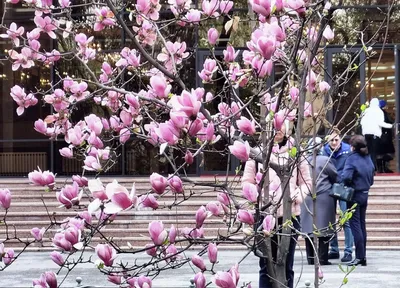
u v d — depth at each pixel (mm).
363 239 11148
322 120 4148
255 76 3805
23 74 20188
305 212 10273
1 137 20641
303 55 4488
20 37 6168
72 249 3395
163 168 19406
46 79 19953
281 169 3820
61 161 20234
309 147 4254
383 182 17625
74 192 3574
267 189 3855
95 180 2965
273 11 3537
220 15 4430
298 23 4391
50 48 18828
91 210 2914
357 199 10906
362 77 18844
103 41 18812
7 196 3766
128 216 15352
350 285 9117
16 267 11992
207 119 3844
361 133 18094
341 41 19172
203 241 3648
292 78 4430
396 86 19297
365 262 11234
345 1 19312
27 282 10164
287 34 4316
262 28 3764
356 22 19281
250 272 10406
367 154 10945
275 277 3766
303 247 13836
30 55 5727
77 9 16438
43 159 20562
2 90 20500
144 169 19453
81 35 5922
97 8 5691
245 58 4152
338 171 11945
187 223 14789
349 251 11562
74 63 18656
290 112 3994
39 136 20562
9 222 15852
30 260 13062
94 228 3535
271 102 4055
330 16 3855
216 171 18703
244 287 3834
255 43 3576
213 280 3135
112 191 2893
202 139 3803
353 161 10836
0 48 20469
